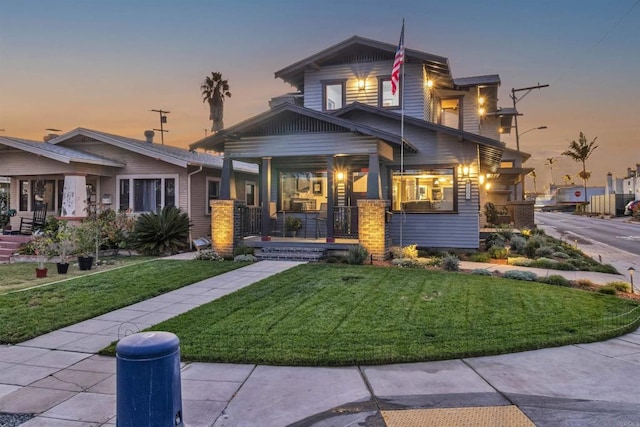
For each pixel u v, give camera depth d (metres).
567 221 35.69
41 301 7.30
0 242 14.51
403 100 15.11
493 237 15.79
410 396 3.79
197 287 8.48
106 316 6.47
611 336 5.46
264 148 12.50
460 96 17.81
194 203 15.65
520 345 5.00
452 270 10.50
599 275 10.36
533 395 3.80
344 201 14.56
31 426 3.31
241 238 13.26
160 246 13.51
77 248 11.60
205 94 33.16
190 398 3.77
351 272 9.80
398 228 14.32
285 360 4.58
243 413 3.50
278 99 19.50
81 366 4.60
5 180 19.64
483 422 3.31
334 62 15.94
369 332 5.48
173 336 2.98
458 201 13.88
